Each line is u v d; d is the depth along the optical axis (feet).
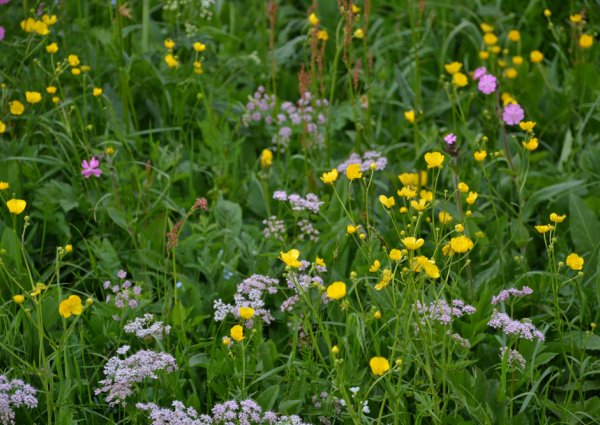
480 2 21.94
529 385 11.96
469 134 16.02
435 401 10.52
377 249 14.02
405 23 22.06
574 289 13.20
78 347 12.26
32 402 10.33
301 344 12.39
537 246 15.31
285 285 13.85
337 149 17.81
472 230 14.14
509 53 21.02
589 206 15.29
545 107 18.81
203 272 13.69
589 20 20.27
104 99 17.42
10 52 17.12
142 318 12.30
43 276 13.91
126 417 11.34
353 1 16.40
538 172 16.62
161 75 18.12
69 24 18.72
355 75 16.14
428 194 13.51
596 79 18.75
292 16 22.79
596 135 17.62
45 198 14.69
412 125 18.60
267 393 11.18
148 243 14.35
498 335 12.58
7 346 11.72
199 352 12.75
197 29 18.90
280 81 20.03
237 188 16.37
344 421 11.23
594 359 12.33
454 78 16.35
